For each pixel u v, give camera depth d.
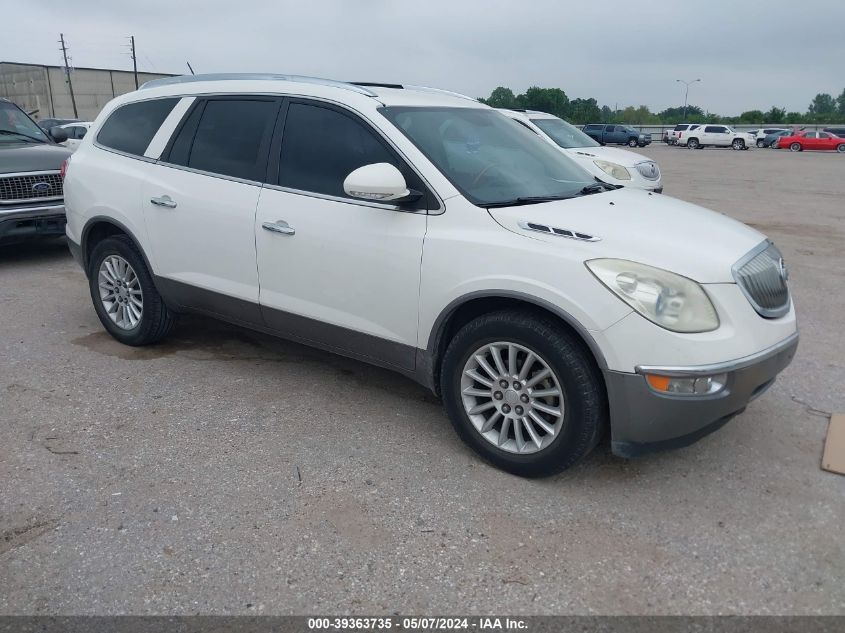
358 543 3.00
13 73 60.88
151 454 3.70
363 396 4.46
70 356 5.06
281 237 4.12
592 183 4.34
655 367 3.07
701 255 3.25
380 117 3.88
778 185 19.08
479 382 3.58
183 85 4.85
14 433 3.90
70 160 5.43
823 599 2.70
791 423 4.17
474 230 3.51
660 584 2.78
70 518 3.14
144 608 2.62
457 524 3.14
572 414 3.27
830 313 6.43
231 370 4.84
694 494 3.41
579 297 3.15
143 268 4.95
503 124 4.61
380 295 3.81
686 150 44.62
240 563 2.86
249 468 3.58
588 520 3.19
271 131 4.29
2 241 7.46
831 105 150.38
